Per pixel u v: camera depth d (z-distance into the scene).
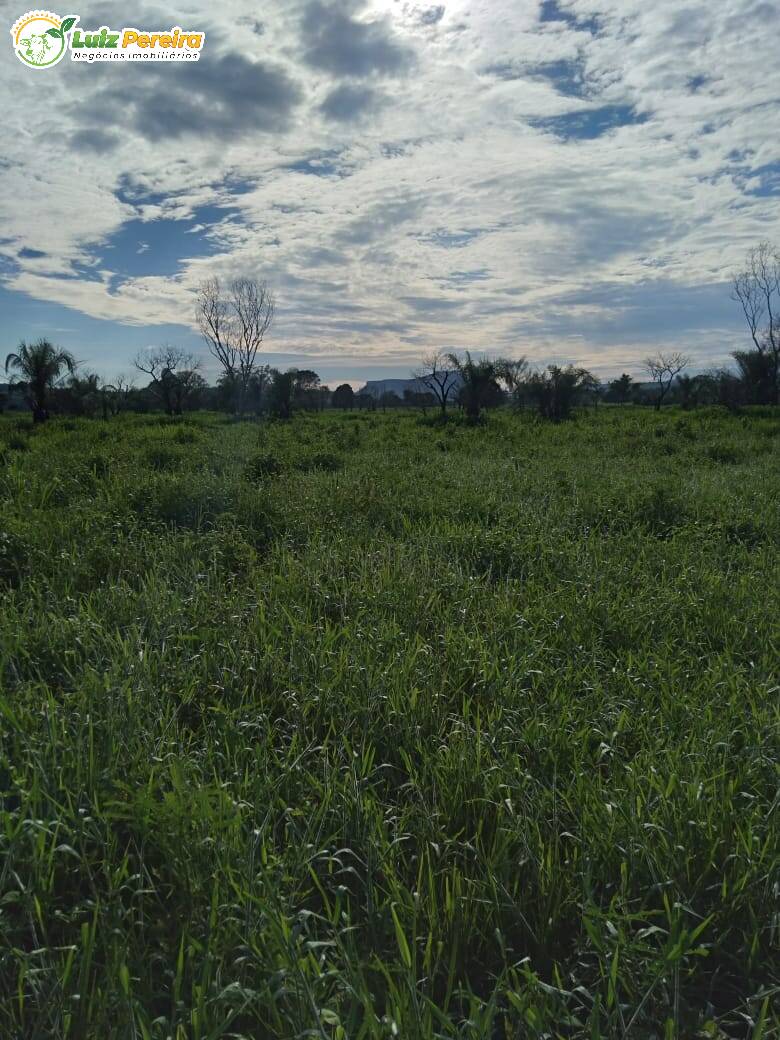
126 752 2.52
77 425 23.98
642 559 5.72
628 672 3.58
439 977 1.92
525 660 3.52
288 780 2.54
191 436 17.27
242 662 3.39
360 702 3.08
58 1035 1.62
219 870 2.03
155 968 1.89
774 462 13.28
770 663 3.83
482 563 5.48
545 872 2.17
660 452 15.02
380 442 16.62
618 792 2.49
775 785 2.62
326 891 2.21
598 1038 1.59
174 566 4.80
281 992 1.63
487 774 2.57
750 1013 1.85
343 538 5.80
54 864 2.10
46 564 4.81
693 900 2.10
